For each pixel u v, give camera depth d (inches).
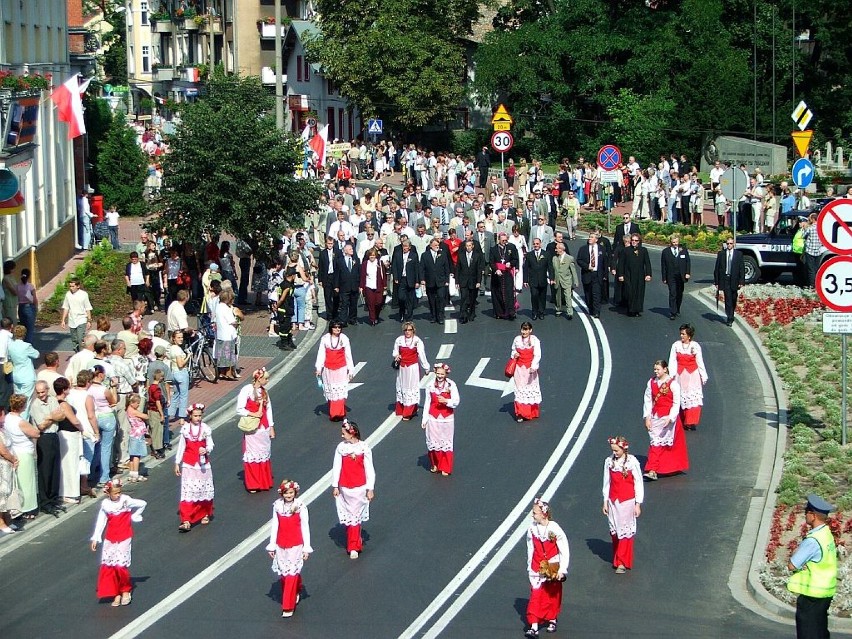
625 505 727.7
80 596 715.4
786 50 2967.5
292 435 1035.3
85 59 2187.5
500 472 922.7
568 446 976.9
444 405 908.6
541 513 636.1
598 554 763.4
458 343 1334.9
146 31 4687.5
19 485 838.5
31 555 790.5
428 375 1205.7
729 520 813.9
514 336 1357.0
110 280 1683.1
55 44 1870.1
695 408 1014.4
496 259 1437.0
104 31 5748.0
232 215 1477.6
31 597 716.7
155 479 946.7
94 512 872.9
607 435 1001.5
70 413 882.1
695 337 1332.4
